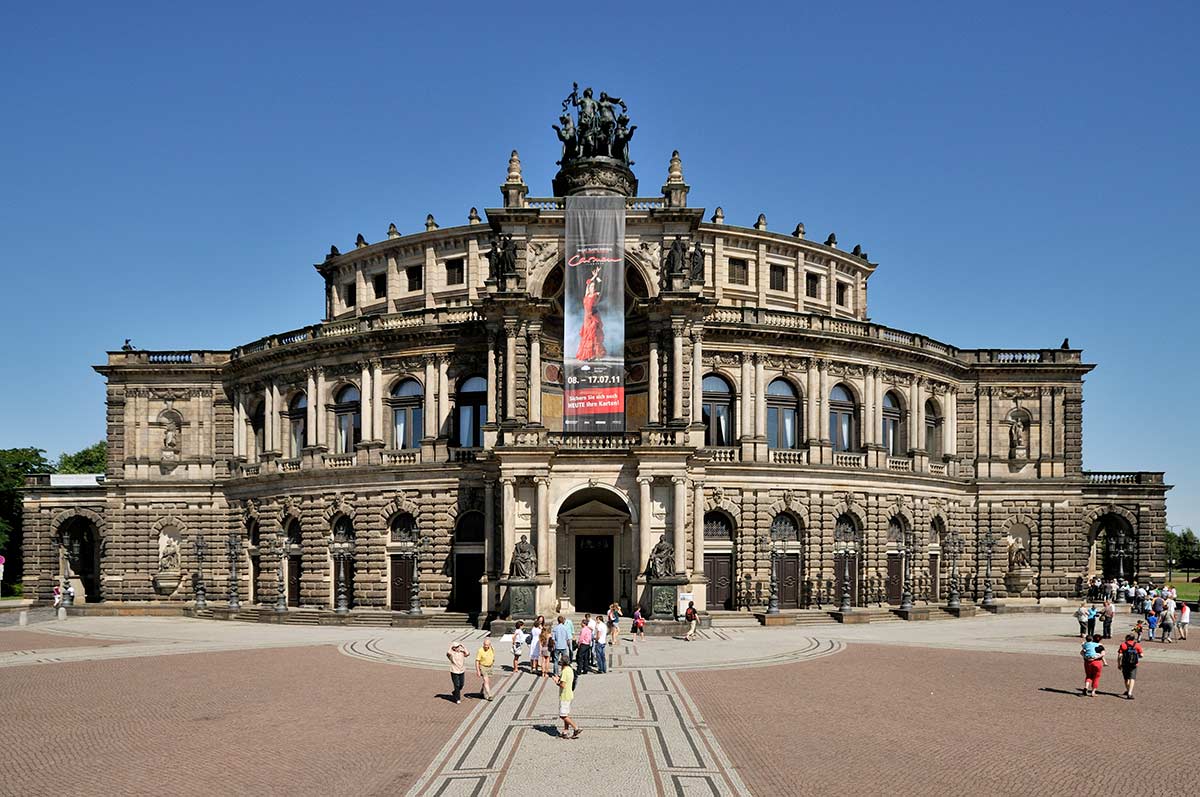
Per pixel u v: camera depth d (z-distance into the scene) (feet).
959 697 122.11
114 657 166.50
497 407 220.43
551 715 109.50
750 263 271.69
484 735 99.04
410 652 167.73
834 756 90.17
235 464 277.23
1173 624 201.67
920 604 252.62
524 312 218.18
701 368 230.68
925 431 270.05
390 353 247.09
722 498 235.20
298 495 254.88
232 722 106.83
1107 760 89.76
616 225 211.82
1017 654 166.91
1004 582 277.44
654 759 88.89
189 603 274.36
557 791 78.84
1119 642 191.11
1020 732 101.40
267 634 207.31
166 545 280.72
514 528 206.08
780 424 247.50
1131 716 111.14
